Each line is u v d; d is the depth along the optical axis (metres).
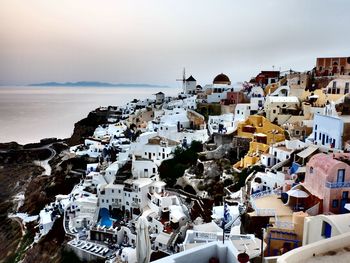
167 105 149.12
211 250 16.80
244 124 88.00
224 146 86.00
